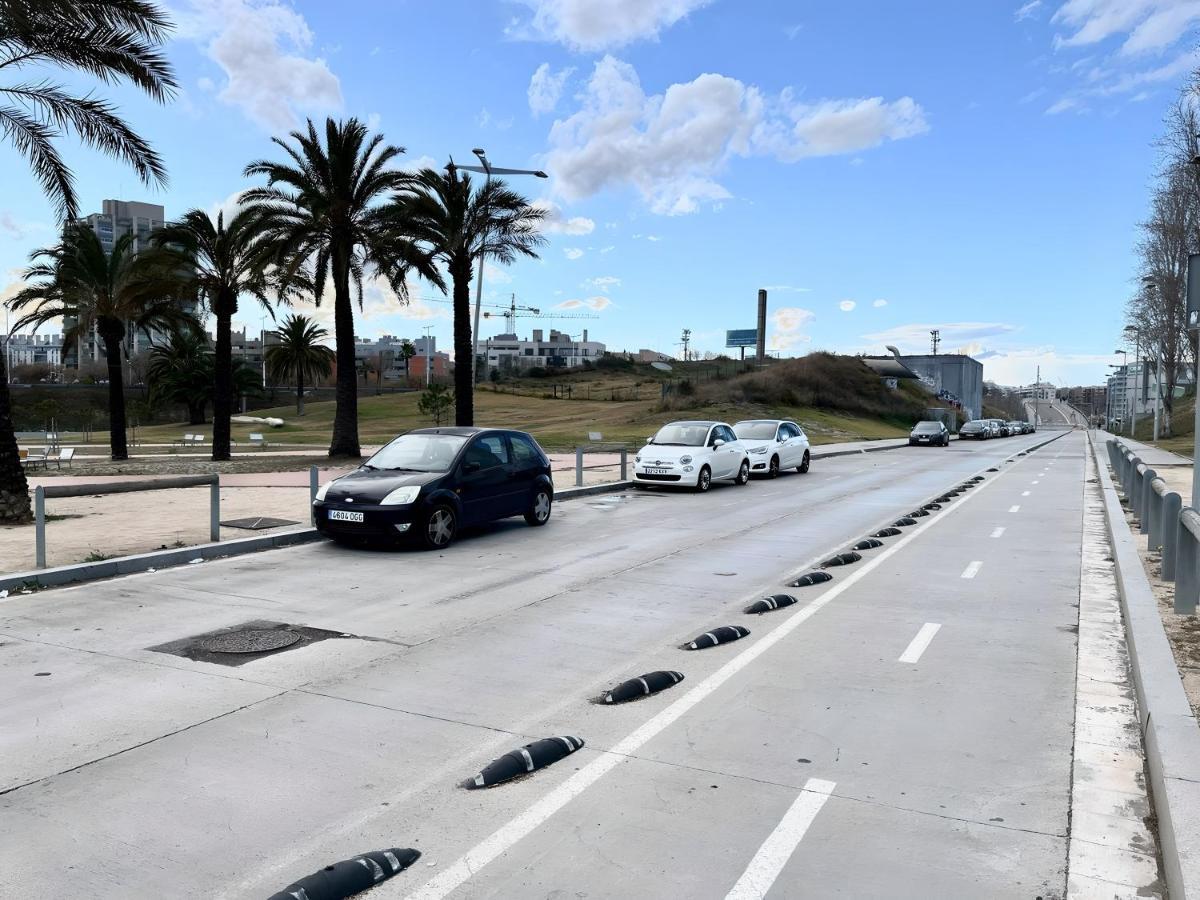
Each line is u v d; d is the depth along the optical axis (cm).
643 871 332
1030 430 10844
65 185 1384
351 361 2678
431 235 2608
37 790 399
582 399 8150
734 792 400
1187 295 1025
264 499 1561
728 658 617
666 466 1864
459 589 850
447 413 6150
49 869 331
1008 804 389
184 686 548
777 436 2389
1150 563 938
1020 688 554
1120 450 2023
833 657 620
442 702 522
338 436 2698
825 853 345
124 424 3114
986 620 736
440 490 1089
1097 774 422
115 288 3041
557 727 482
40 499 879
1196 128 3033
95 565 894
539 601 799
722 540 1183
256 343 14675
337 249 2519
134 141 1389
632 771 423
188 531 1135
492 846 351
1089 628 710
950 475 2473
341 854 344
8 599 790
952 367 10744
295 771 421
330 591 836
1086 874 330
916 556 1063
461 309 2717
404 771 422
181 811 379
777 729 480
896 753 447
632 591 846
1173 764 379
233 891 318
